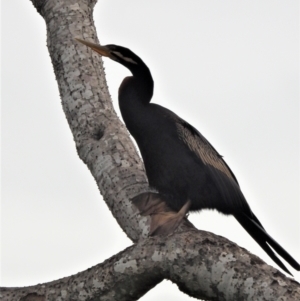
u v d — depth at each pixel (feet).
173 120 38.19
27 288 31.22
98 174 36.01
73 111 38.47
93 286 30.01
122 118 38.99
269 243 37.83
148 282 29.43
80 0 42.83
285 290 26.02
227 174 38.22
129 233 34.14
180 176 37.60
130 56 39.17
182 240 28.73
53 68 41.09
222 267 27.50
